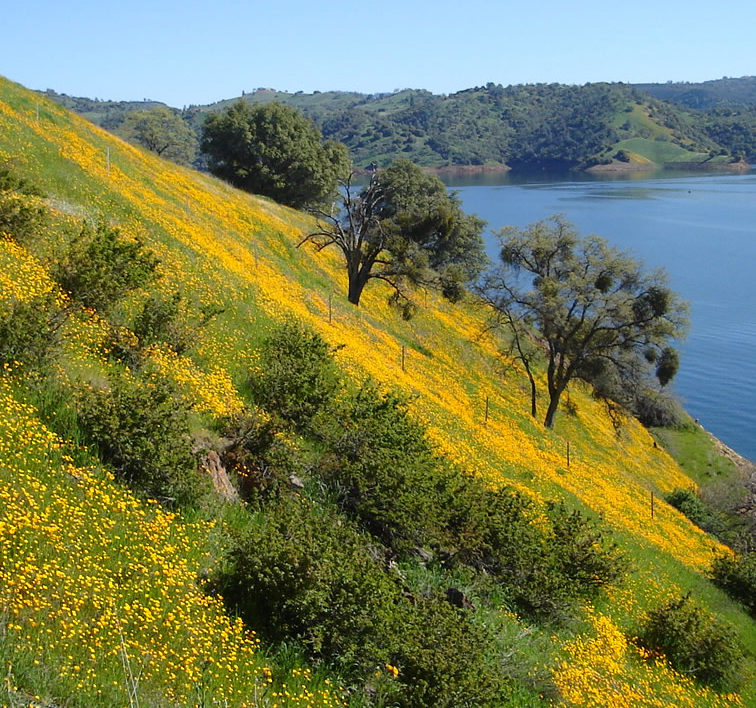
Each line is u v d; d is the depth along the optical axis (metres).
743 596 24.92
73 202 22.73
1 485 8.46
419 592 11.80
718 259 136.75
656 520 31.38
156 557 8.73
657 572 22.25
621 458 46.72
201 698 7.08
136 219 24.55
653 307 43.22
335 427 14.46
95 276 14.55
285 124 76.19
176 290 18.61
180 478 10.55
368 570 9.93
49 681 6.20
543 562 15.60
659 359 51.06
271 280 29.45
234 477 12.09
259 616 9.21
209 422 12.91
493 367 48.75
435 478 15.02
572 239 45.72
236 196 51.03
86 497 9.23
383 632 9.30
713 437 65.44
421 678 9.23
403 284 50.88
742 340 93.44
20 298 12.16
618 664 14.32
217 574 9.45
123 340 14.11
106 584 8.01
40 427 10.02
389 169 78.31
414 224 57.47
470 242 74.25
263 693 7.77
